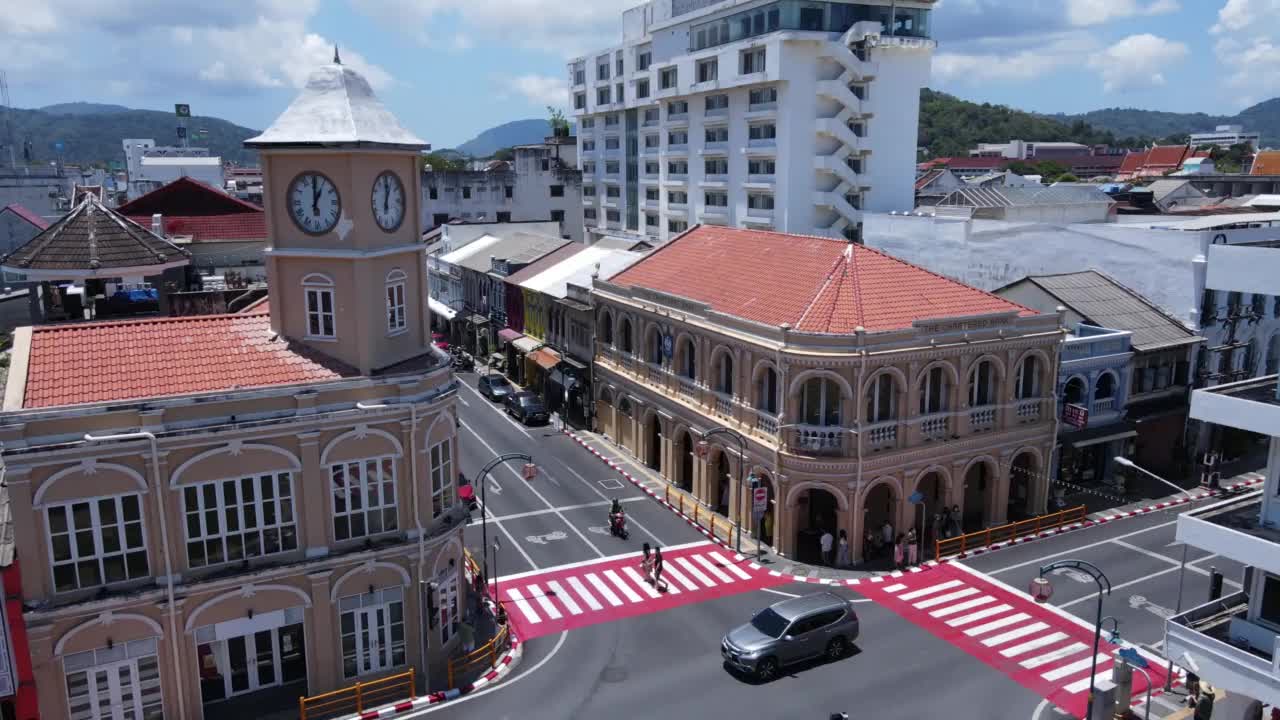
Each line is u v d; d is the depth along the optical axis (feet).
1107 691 89.86
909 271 145.18
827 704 96.94
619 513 144.36
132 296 154.61
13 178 320.91
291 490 94.99
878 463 130.00
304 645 97.81
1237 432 176.04
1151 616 115.44
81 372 91.50
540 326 232.73
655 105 350.02
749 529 143.02
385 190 103.09
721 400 148.15
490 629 115.03
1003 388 139.74
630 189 379.55
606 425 194.18
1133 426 160.15
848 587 125.08
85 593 86.58
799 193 276.00
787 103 270.05
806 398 131.64
